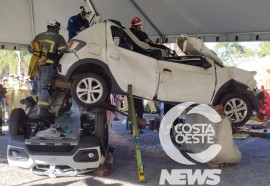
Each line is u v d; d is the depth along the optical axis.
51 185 5.23
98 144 5.59
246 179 5.54
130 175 5.80
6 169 6.18
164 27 12.24
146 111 15.79
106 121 6.18
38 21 12.29
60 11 11.71
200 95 6.72
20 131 6.07
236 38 11.62
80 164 5.46
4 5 10.98
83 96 6.10
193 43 7.44
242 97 6.92
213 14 10.56
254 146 8.58
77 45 6.09
